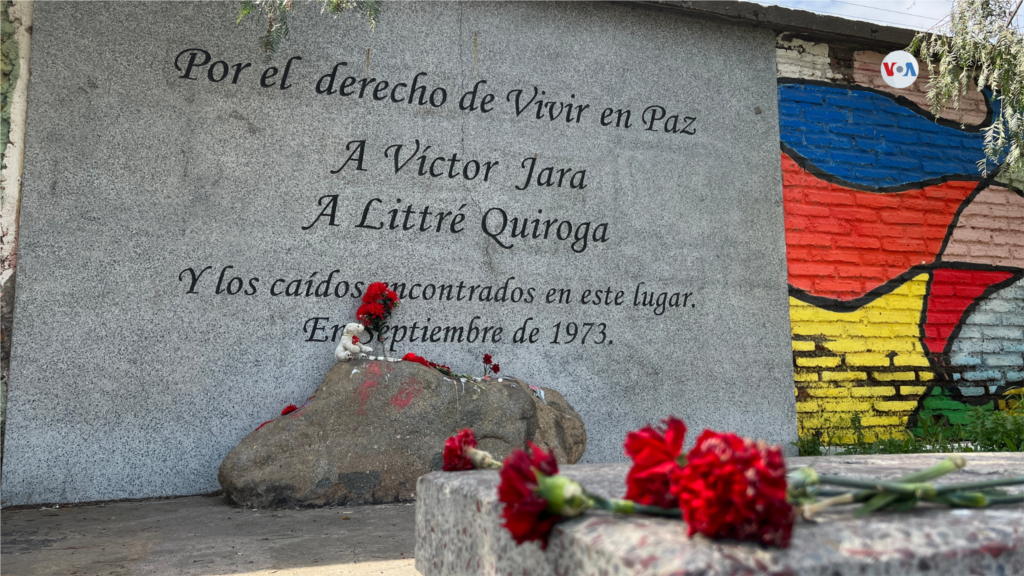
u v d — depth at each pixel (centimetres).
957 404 524
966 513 69
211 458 371
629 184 477
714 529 56
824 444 488
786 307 498
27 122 362
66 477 346
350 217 416
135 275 371
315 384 396
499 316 438
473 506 91
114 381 361
